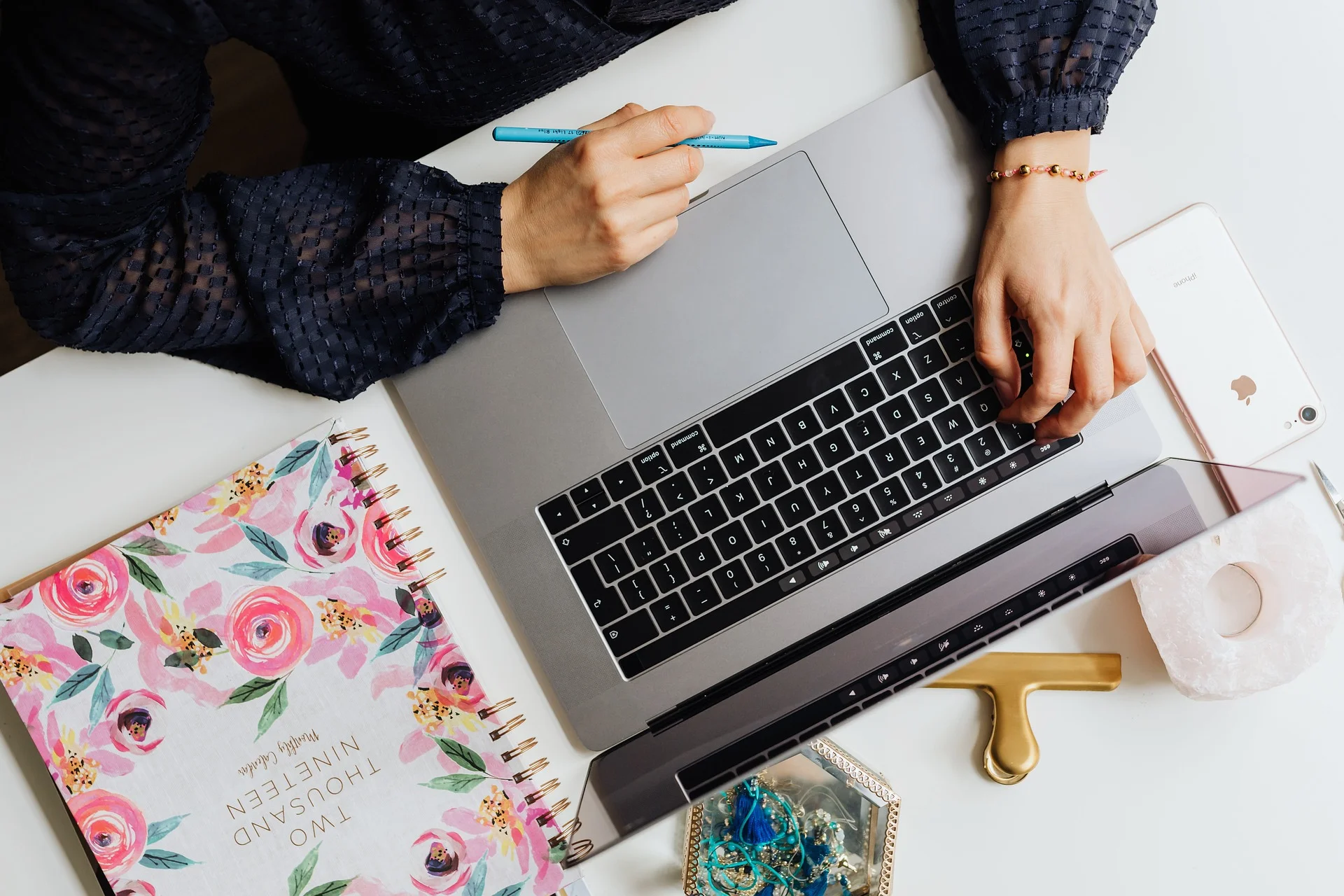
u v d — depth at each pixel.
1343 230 0.70
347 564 0.65
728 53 0.69
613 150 0.62
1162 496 0.63
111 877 0.63
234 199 0.63
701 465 0.66
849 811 0.70
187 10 0.52
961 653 0.62
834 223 0.67
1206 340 0.69
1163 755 0.71
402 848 0.64
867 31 0.68
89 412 0.67
